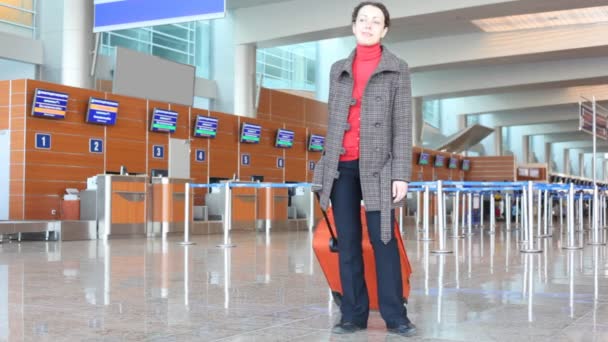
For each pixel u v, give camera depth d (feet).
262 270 20.11
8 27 52.85
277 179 68.18
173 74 55.21
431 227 61.67
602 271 20.04
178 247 32.19
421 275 18.80
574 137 157.89
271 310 12.21
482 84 87.61
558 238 41.27
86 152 47.16
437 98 94.99
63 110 44.88
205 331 10.11
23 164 42.86
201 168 58.39
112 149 49.32
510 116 123.44
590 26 69.31
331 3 64.08
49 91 43.91
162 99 54.19
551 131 143.54
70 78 49.90
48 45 53.83
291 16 66.39
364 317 10.36
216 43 71.20
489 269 20.63
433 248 31.14
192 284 16.39
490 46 73.61
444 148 102.78
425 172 97.40
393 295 10.09
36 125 43.62
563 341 9.39
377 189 9.93
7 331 10.05
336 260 11.48
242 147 63.57
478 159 112.27
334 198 10.42
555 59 75.05
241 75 69.31
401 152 9.98
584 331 10.16
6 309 12.23
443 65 76.64
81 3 50.37
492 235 45.88
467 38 74.43
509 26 71.46
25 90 42.93
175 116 54.60
